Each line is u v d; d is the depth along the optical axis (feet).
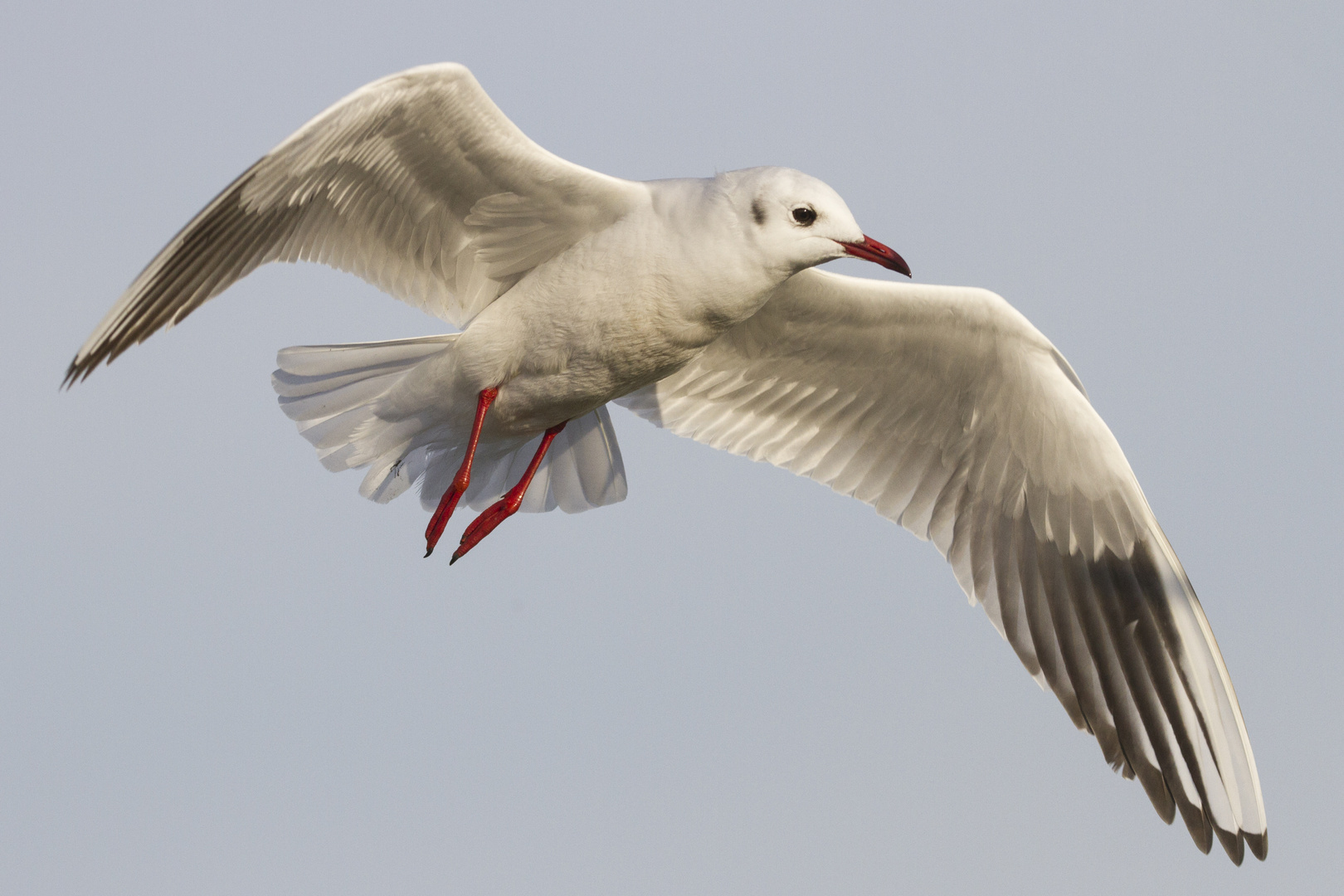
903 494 37.24
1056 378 33.71
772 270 31.50
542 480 37.63
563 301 31.91
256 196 29.55
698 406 38.63
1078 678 35.65
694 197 31.40
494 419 33.96
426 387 33.06
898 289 33.73
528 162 30.48
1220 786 34.27
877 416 37.14
